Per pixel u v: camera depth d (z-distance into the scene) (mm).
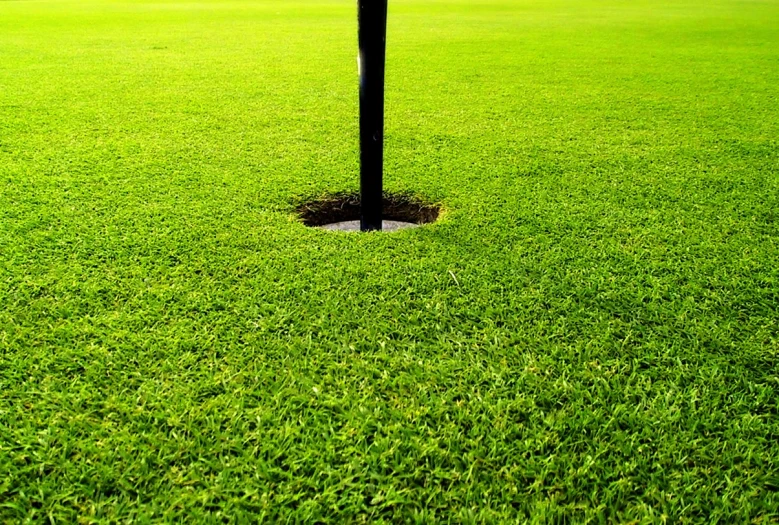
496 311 2057
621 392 1672
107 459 1430
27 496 1333
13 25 12586
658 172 3596
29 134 4289
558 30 12320
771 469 1423
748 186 3373
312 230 2701
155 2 21953
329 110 5125
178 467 1414
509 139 4305
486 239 2625
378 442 1485
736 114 5191
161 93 5805
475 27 12906
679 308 2100
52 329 1924
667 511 1312
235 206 2959
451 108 5297
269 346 1851
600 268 2377
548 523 1281
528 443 1484
